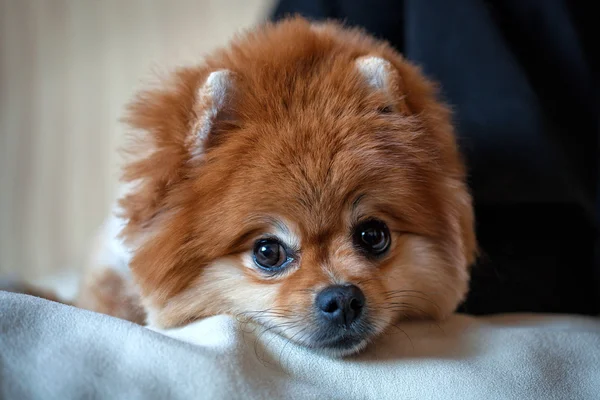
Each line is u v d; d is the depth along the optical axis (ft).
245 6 2.02
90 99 2.13
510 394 0.82
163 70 1.16
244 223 0.94
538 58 1.29
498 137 1.22
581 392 0.85
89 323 0.79
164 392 0.73
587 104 1.27
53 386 0.73
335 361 0.88
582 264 1.26
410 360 0.87
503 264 1.24
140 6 2.08
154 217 0.98
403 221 1.01
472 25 1.26
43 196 2.19
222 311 0.99
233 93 0.97
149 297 0.99
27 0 2.15
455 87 1.26
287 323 0.93
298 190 0.93
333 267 0.95
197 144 0.96
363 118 0.98
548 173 1.20
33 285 1.34
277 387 0.78
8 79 2.19
